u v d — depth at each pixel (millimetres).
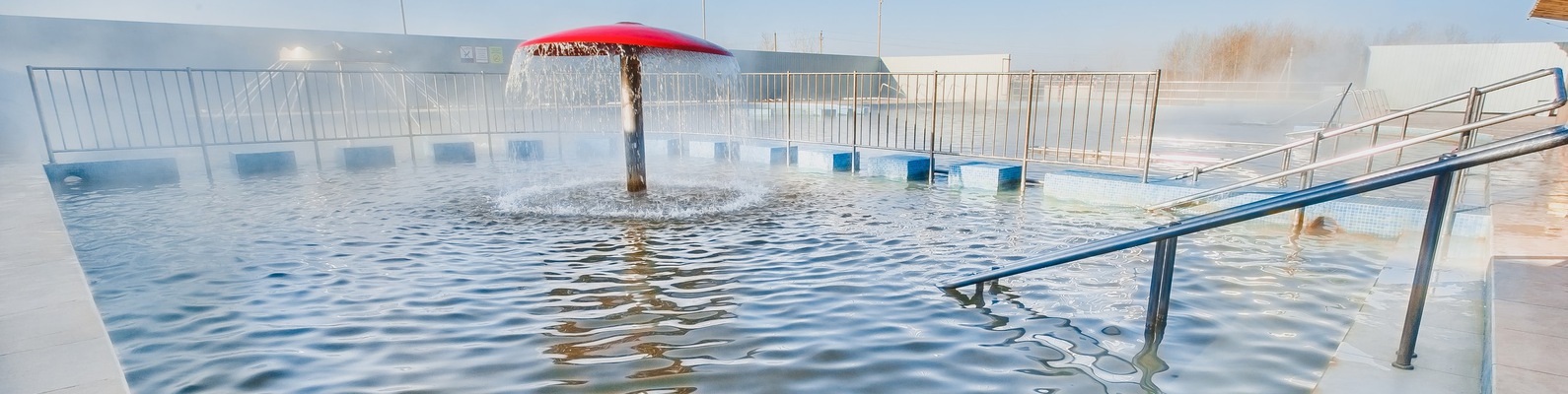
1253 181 5680
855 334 3131
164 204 6520
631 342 3045
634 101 6672
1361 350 2453
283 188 7504
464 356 2887
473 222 5668
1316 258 4434
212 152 11531
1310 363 2768
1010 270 3445
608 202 6559
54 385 1943
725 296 3719
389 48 21141
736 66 7062
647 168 9383
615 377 2670
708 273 4168
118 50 16922
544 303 3582
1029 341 3035
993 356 2873
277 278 4027
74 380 1975
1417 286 2197
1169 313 3367
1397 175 2104
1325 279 3973
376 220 5758
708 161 10383
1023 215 6070
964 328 3197
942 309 3465
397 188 7500
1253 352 2891
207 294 3732
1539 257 3268
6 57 15617
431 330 3188
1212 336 3072
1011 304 3533
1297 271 4133
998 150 12539
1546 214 4332
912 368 2750
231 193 7172
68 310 2500
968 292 3750
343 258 4480
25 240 3512
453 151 10367
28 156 8031
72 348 2188
